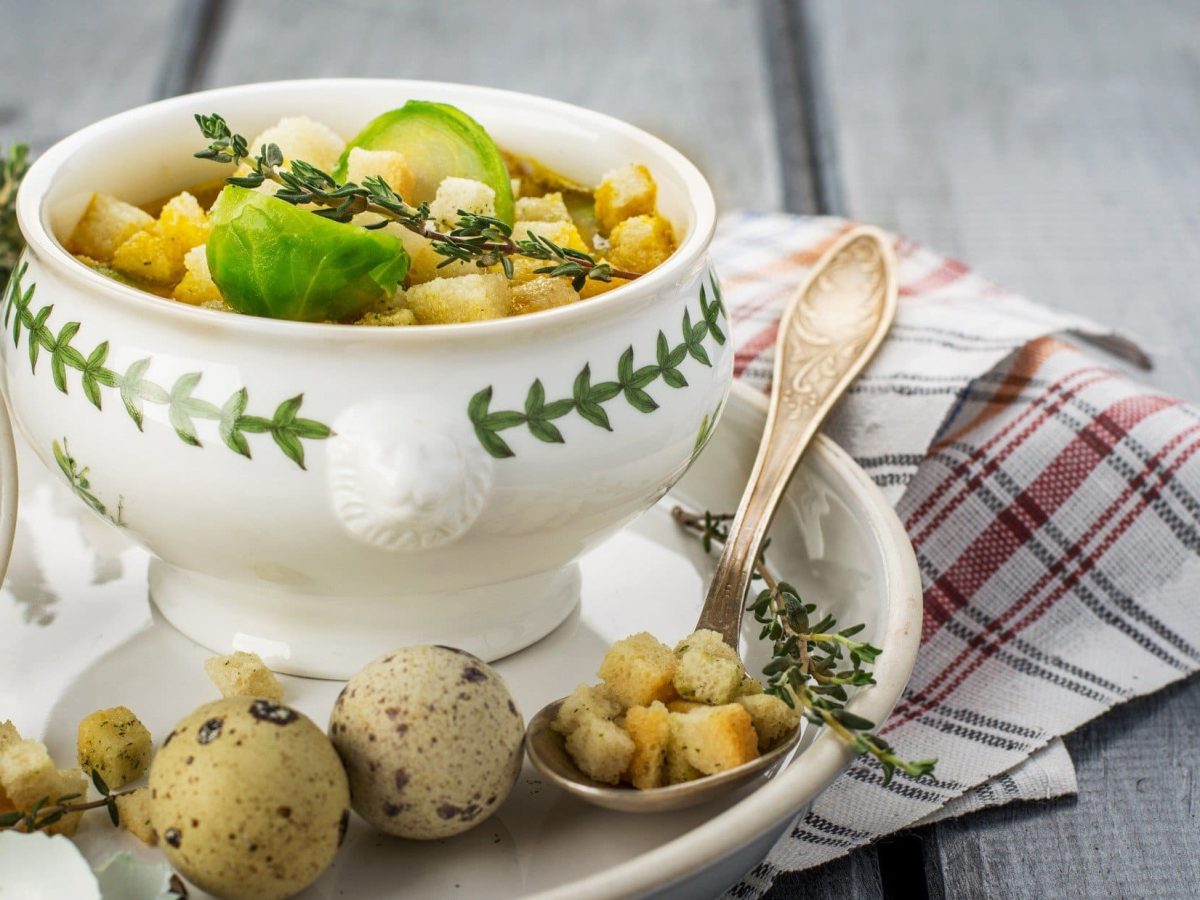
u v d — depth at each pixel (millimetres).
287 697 345
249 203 317
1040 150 682
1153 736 391
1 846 287
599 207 383
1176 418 431
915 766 301
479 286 331
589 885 285
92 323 319
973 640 412
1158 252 594
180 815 284
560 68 734
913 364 439
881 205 622
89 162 365
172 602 361
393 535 311
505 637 357
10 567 378
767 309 470
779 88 733
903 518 430
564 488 322
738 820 297
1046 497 427
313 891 302
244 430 309
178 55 700
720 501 415
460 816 301
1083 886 351
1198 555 419
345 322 330
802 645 341
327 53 721
